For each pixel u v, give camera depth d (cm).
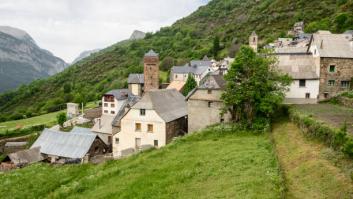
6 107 19850
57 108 15212
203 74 11900
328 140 2833
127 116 5622
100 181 3350
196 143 4166
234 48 15112
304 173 2489
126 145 5666
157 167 3406
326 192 2120
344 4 14975
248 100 4456
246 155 3212
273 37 14600
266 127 4162
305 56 5288
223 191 2427
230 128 4484
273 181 2428
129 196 2748
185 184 2748
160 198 2561
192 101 5412
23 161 6003
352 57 5038
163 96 5959
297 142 3281
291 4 18238
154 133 5422
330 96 5078
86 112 10675
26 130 10581
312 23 13375
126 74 18475
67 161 5797
